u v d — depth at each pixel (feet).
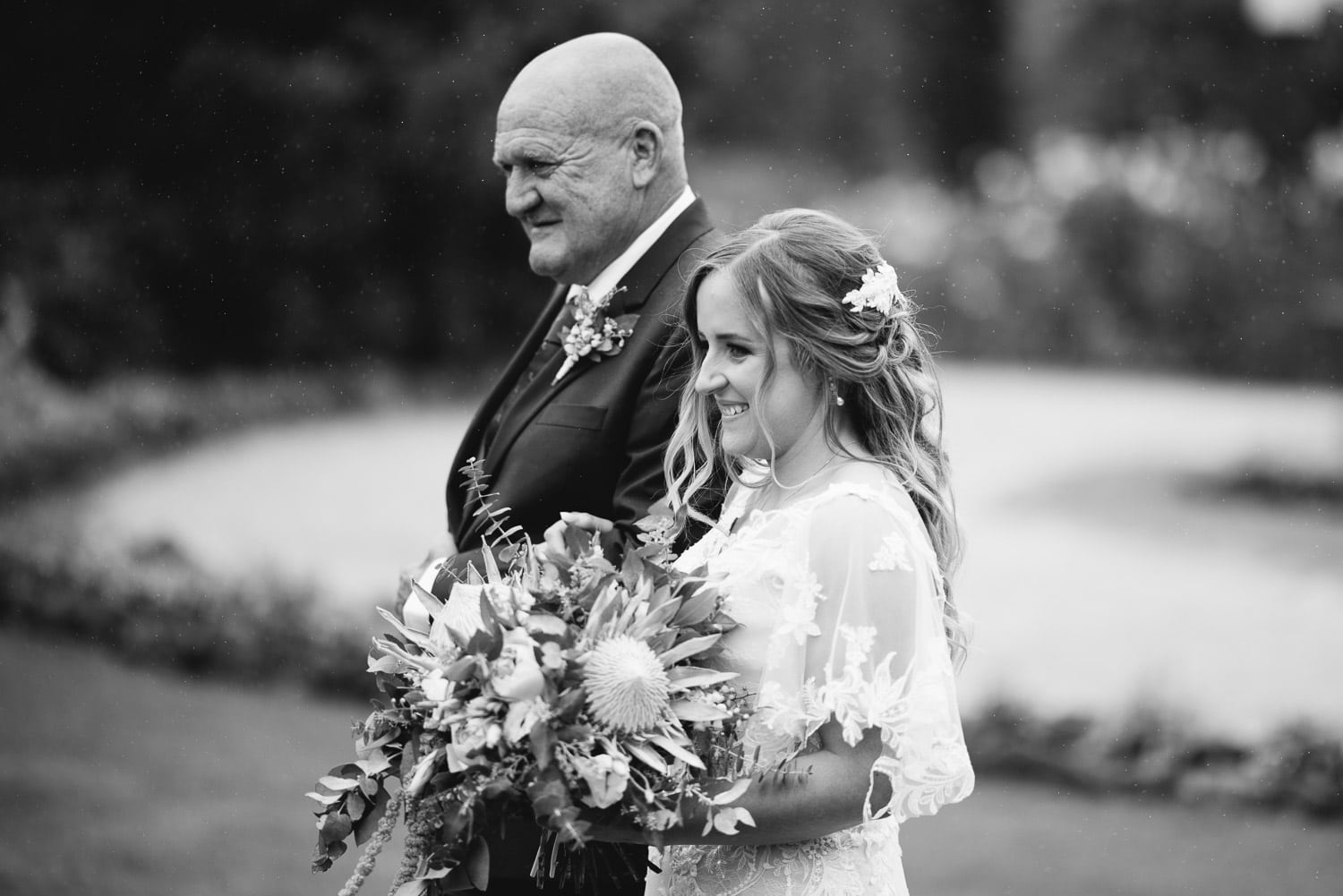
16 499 37.70
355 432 48.55
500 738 6.50
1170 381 64.03
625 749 6.57
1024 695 23.82
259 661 25.94
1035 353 67.92
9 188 47.88
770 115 68.95
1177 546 35.88
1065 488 42.42
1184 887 16.67
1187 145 72.08
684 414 8.13
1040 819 19.53
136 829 18.26
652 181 10.36
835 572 6.89
